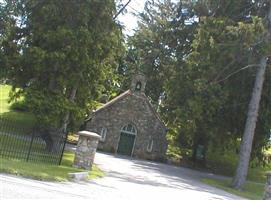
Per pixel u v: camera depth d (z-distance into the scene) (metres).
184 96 44.00
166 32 57.28
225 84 42.22
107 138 57.00
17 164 19.88
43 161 24.25
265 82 42.94
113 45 31.84
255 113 38.97
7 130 26.56
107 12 30.91
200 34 42.34
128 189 21.73
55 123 29.34
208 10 48.44
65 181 19.08
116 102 57.66
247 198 32.12
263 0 43.19
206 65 41.78
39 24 30.48
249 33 38.47
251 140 38.91
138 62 69.00
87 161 25.31
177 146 63.16
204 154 57.75
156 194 22.30
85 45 29.91
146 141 57.94
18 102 53.78
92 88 32.31
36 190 14.84
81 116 31.25
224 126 45.62
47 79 30.55
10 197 12.65
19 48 31.42
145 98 58.28
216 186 36.38
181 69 46.19
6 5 32.50
